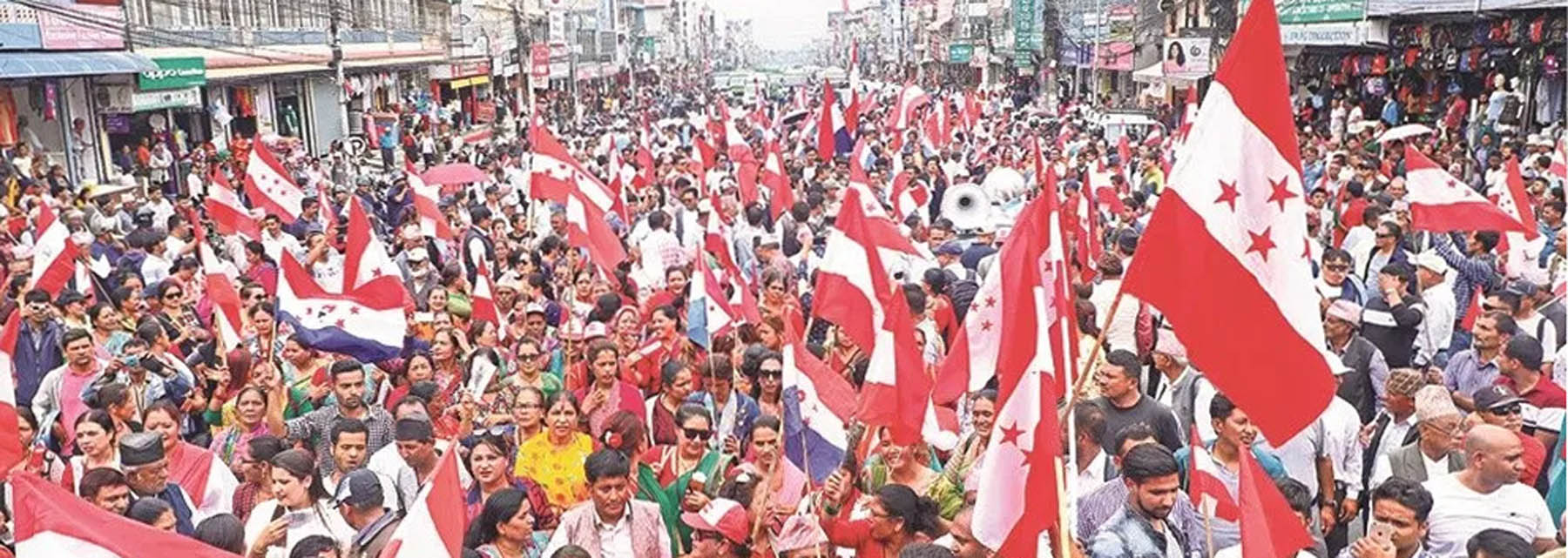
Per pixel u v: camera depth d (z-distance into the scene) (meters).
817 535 6.90
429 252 16.31
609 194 14.55
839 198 18.83
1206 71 33.69
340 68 38.66
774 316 11.84
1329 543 8.01
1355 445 7.86
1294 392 5.23
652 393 10.62
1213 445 7.54
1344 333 9.16
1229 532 6.18
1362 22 27.47
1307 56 33.84
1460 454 7.16
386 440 8.77
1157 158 23.31
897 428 7.19
